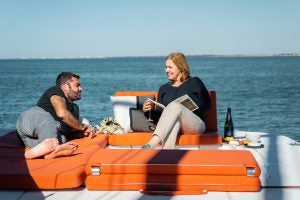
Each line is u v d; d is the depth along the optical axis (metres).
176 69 5.67
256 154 4.94
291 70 99.56
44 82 56.94
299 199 3.30
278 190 3.54
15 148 4.70
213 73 84.81
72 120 5.16
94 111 25.34
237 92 38.12
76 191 3.58
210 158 3.67
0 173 3.57
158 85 50.03
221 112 24.72
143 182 3.52
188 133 5.30
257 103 29.27
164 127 4.74
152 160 3.61
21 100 32.97
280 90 40.03
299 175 3.96
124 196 3.43
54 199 3.39
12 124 21.20
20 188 3.59
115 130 5.68
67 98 5.45
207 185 3.48
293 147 5.34
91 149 4.49
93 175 3.58
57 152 4.13
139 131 5.78
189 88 5.55
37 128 4.64
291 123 20.52
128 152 3.93
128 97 5.98
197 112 5.46
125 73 95.88
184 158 3.68
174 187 3.49
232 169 3.47
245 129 19.11
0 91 41.50
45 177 3.55
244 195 3.41
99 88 45.41
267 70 100.88
